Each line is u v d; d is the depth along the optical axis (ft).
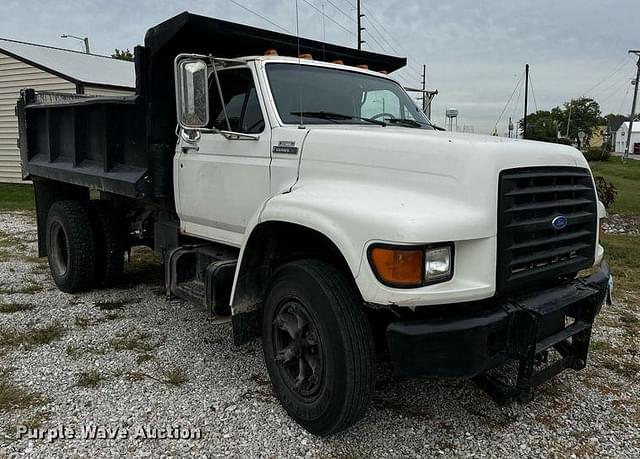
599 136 292.40
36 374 12.89
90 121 17.53
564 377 13.14
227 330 15.92
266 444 10.27
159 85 14.78
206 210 14.16
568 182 10.70
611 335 15.90
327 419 9.98
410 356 9.00
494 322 9.14
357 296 9.97
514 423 11.10
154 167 15.15
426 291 8.75
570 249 10.56
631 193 64.80
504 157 9.49
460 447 10.28
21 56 55.72
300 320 10.52
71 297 19.12
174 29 13.66
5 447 10.01
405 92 16.26
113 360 13.71
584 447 10.31
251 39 14.49
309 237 11.28
